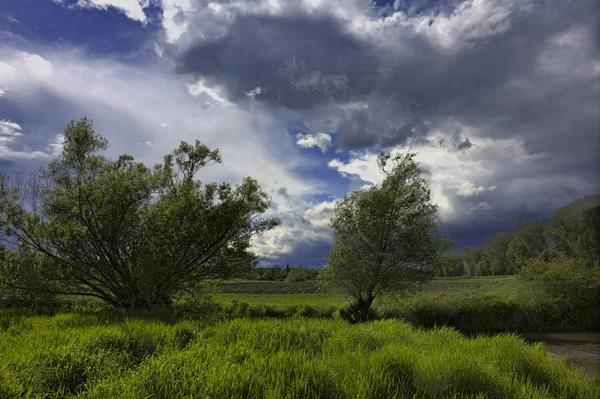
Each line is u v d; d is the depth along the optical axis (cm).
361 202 2142
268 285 7862
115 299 1759
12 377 480
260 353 637
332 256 2172
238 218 1761
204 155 2016
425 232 2106
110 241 1633
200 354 599
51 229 1582
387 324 1124
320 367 546
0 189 1616
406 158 2183
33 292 1656
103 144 1720
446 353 673
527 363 706
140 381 461
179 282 1725
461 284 5188
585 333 1903
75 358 575
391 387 511
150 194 1803
